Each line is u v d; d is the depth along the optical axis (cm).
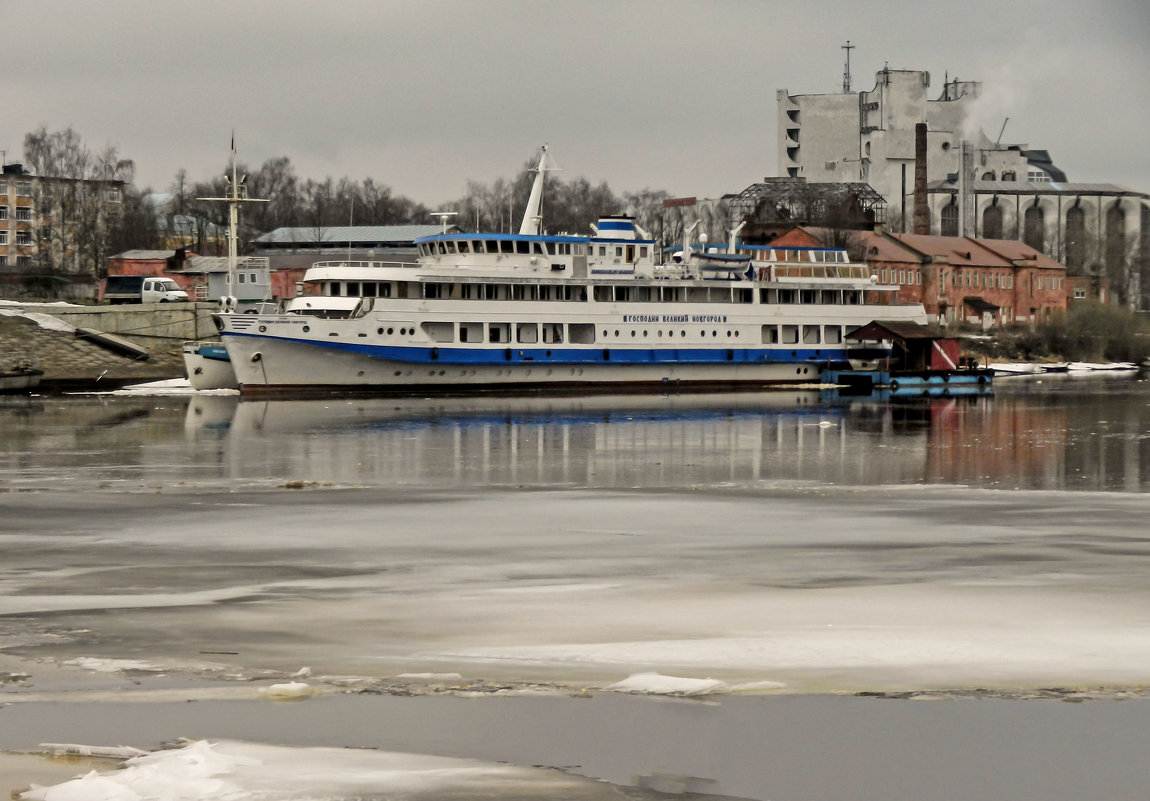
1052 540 5034
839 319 18450
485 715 2602
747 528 5425
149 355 17625
